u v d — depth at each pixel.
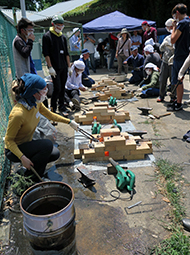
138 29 9.98
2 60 3.76
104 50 11.97
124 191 2.51
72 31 9.06
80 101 5.93
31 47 3.40
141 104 5.53
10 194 2.55
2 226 2.12
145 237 1.91
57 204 1.86
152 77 5.79
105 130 3.28
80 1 17.03
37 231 1.47
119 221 2.09
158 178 2.68
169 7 12.59
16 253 1.84
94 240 1.90
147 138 3.55
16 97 2.24
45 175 2.85
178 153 3.22
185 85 7.18
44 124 3.37
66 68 4.75
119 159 3.08
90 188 2.57
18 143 2.48
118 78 8.12
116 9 13.07
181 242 1.81
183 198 2.34
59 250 1.59
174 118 4.50
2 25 3.98
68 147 3.57
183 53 4.35
